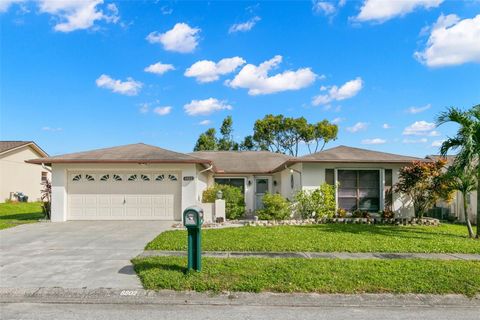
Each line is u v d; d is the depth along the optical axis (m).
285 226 14.05
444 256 8.60
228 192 17.84
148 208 15.98
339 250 9.09
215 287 6.11
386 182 16.34
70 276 6.85
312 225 14.44
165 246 9.42
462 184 12.01
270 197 16.17
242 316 5.22
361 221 15.38
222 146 44.09
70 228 13.30
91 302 5.80
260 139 45.12
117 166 15.91
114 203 15.95
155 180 16.06
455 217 19.58
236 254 8.59
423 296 5.98
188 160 15.48
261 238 10.61
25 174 30.47
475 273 6.90
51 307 5.57
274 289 6.12
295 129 43.91
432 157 20.33
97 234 11.83
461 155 11.64
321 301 5.82
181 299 5.87
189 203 15.83
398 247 9.48
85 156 15.99
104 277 6.78
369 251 9.05
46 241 10.55
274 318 5.16
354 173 16.33
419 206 15.99
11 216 18.20
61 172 15.80
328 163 16.22
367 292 6.07
